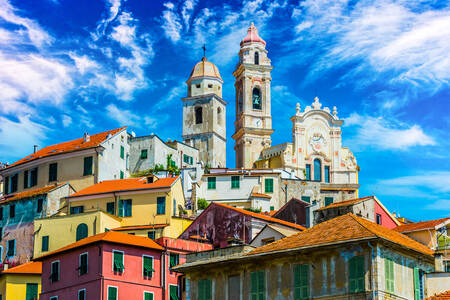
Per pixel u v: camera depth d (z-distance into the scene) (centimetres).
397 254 5022
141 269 7012
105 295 6694
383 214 7694
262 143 13412
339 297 4903
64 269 7075
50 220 8681
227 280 5475
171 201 8788
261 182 10712
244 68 13800
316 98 13050
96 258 6831
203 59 13962
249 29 14262
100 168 9831
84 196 9138
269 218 7612
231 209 7638
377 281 4797
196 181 10781
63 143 10806
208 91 13550
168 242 7300
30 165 10225
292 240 5341
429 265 5266
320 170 12719
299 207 8431
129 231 8612
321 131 12900
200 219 7819
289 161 12600
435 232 6006
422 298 5088
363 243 4881
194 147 12900
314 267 5056
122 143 10562
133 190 8912
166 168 11481
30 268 7925
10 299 7694
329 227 5319
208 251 5738
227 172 11125
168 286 7119
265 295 5231
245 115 13525
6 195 10375
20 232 9256
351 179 12719
